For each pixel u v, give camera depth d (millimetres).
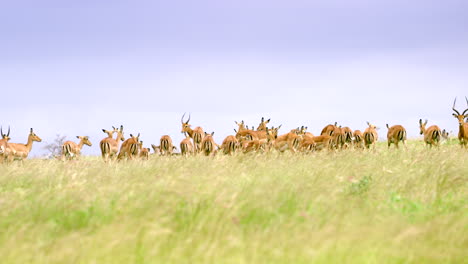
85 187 34500
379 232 23562
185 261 20891
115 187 32906
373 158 53656
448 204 33344
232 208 27094
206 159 51250
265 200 29016
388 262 20969
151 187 31625
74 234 23203
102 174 42062
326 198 30469
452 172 39938
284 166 45344
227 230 24141
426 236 23484
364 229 23750
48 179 43031
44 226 25422
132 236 22516
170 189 30250
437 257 21562
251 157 51406
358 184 35906
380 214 28984
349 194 34406
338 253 21094
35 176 44406
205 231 24609
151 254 21031
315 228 24344
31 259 20656
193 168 42188
